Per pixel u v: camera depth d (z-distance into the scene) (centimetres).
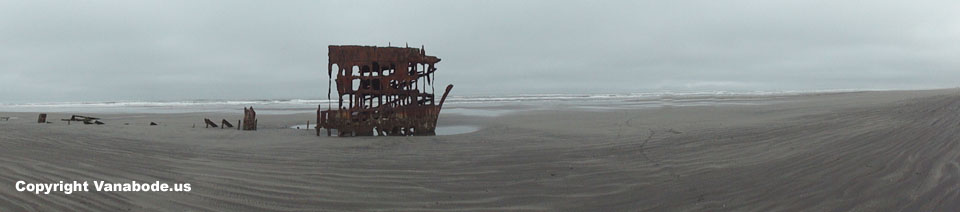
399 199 528
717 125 1327
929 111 1117
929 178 494
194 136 1191
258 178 626
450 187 583
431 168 707
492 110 2872
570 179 611
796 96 4034
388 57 1345
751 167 623
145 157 784
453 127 1725
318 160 785
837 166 586
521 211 479
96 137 1069
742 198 486
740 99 3716
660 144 923
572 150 878
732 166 641
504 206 498
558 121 1783
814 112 1627
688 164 678
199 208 478
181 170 673
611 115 2083
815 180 530
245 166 718
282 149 937
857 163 591
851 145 721
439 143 1059
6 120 1841
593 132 1270
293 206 496
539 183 595
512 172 668
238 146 991
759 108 2184
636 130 1287
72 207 463
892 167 555
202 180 606
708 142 908
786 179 545
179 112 3109
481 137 1205
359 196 540
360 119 1289
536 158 784
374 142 1087
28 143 891
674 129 1263
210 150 905
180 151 881
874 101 2094
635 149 865
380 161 772
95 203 482
